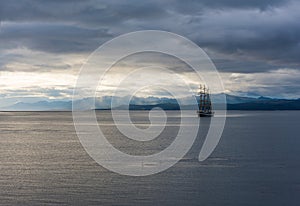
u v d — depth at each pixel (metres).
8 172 56.19
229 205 40.22
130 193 44.31
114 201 41.50
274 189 45.47
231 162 63.97
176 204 40.62
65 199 42.19
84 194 44.06
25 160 67.62
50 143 97.38
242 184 48.03
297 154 73.75
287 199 41.81
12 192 44.84
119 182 49.38
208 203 40.72
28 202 41.28
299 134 122.56
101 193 44.34
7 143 98.25
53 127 171.88
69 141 102.38
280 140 102.50
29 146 90.56
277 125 177.75
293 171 55.75
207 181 49.69
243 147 86.00
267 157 69.69
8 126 181.75
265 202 40.94
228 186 47.03
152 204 40.56
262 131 137.25
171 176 52.81
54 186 47.34
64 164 63.03
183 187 46.81
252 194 43.66
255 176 52.47
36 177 52.62
